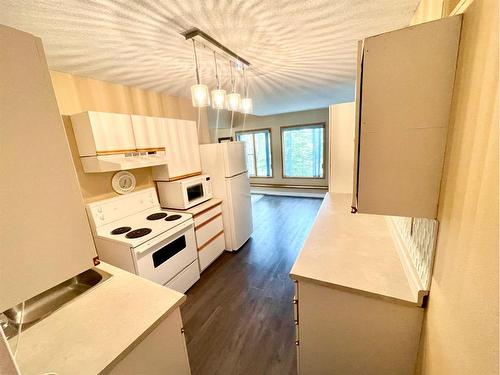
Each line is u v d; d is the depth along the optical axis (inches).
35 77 23.3
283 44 62.9
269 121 231.9
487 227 18.3
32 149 23.3
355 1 45.2
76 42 53.7
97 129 69.9
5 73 21.4
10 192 22.1
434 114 27.0
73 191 26.6
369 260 46.7
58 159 25.3
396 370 39.8
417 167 29.0
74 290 53.0
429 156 28.2
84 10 41.9
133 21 47.0
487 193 18.4
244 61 74.1
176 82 91.4
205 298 85.6
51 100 24.5
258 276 98.5
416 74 26.7
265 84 105.4
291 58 73.7
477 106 20.5
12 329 35.0
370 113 29.7
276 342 65.0
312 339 46.0
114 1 40.0
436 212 29.4
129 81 86.3
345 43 63.5
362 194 32.3
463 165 22.9
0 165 21.5
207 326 71.9
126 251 69.6
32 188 23.5
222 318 75.1
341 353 43.8
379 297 37.0
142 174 97.7
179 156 100.4
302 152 224.4
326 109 203.3
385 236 57.1
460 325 22.7
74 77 76.2
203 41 57.3
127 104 92.9
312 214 175.3
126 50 60.0
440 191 28.5
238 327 71.1
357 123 31.7
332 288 40.7
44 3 38.9
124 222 86.2
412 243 41.6
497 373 16.4
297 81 102.9
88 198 79.4
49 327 35.2
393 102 28.4
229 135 259.8
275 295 85.6
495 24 17.7
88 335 33.4
